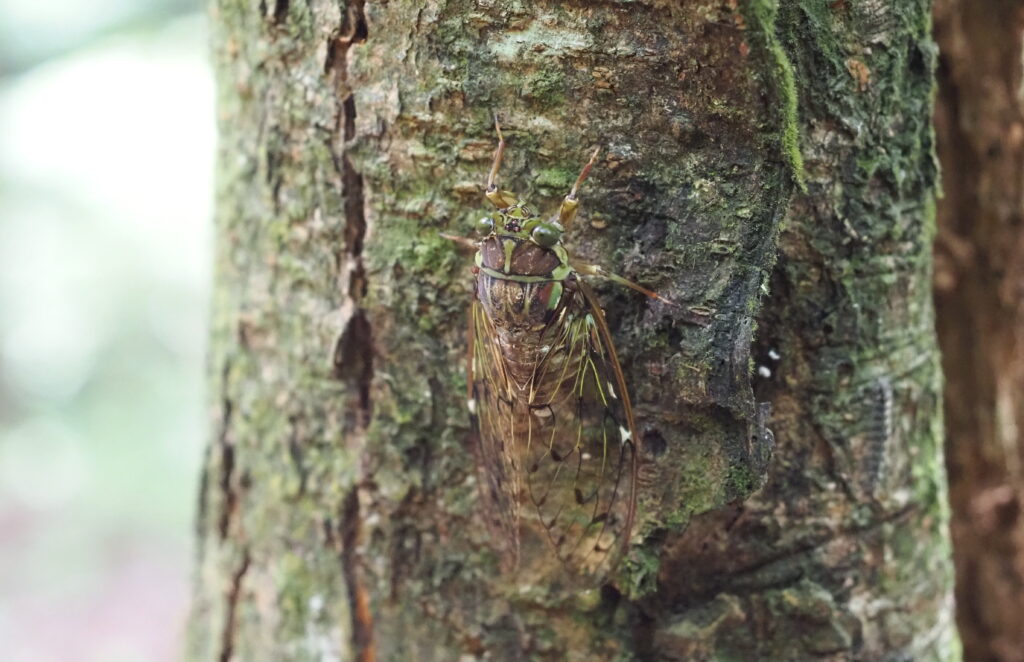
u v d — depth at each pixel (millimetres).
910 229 278
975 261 342
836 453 276
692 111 260
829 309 271
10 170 729
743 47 254
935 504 293
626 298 274
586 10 259
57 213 731
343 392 291
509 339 278
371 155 276
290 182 288
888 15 263
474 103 267
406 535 291
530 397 279
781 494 275
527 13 261
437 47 266
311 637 303
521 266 272
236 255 306
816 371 273
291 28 279
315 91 279
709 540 276
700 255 263
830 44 260
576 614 282
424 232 277
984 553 354
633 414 273
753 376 272
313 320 291
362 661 299
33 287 736
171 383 769
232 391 312
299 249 290
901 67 268
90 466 745
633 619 281
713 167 261
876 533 281
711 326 262
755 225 260
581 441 278
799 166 258
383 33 269
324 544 299
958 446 353
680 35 257
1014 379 344
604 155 265
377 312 284
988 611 355
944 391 351
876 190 270
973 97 332
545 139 267
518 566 284
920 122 275
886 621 285
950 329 348
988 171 336
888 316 277
